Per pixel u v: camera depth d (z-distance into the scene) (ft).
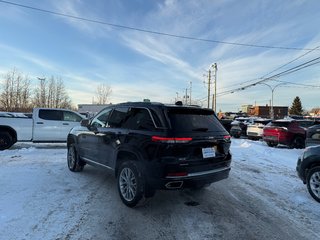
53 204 17.12
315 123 53.06
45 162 29.84
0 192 18.97
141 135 16.57
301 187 22.74
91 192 19.79
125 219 15.39
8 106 162.91
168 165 15.25
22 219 14.76
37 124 41.83
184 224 15.01
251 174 27.45
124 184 17.65
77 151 24.89
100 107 155.33
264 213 16.85
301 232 14.39
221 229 14.52
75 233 13.51
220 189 21.70
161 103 17.38
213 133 17.28
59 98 196.03
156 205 17.70
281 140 50.98
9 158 31.63
